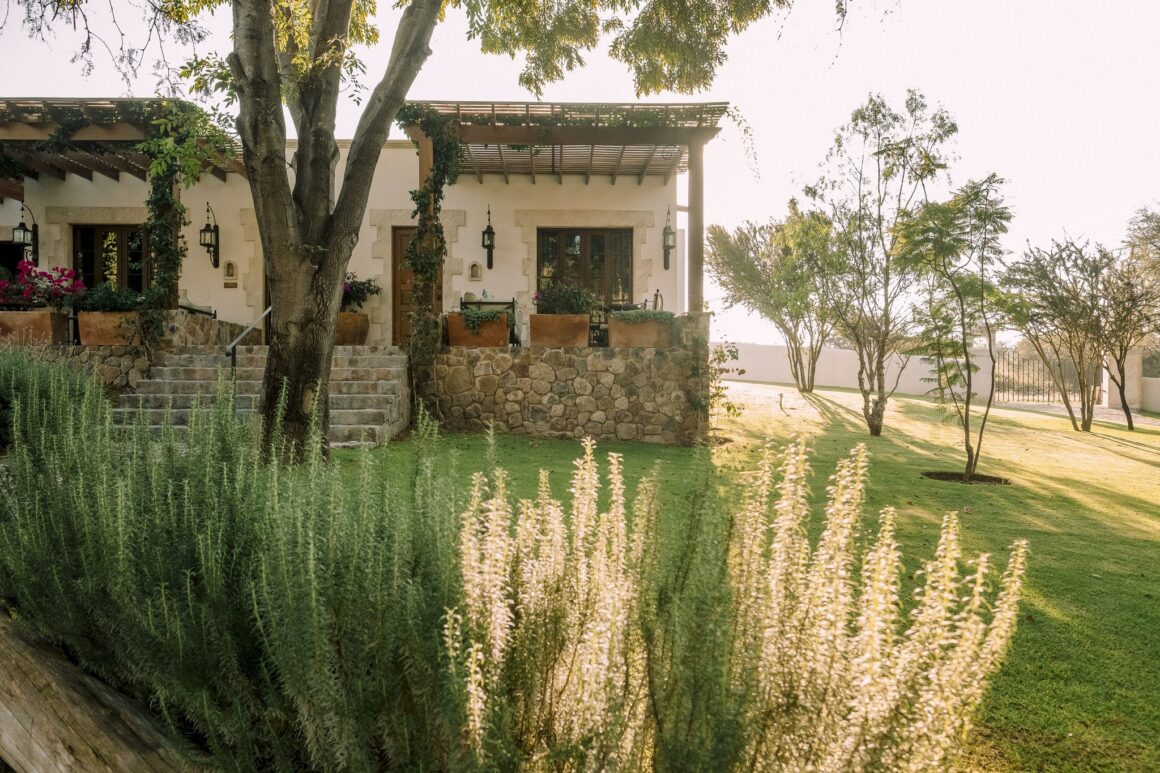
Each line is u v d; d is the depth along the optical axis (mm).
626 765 1267
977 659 1316
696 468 1564
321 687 1438
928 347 8586
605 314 11375
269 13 5316
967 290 8328
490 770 1233
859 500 1448
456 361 9828
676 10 8766
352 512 1871
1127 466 9289
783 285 16188
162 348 9648
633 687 1337
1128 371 19141
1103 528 5500
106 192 12086
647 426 9766
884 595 1329
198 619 1787
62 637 2197
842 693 1278
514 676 1431
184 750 1665
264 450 3076
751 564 1431
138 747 1781
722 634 1242
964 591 3744
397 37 5992
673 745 1194
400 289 12422
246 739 1620
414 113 9359
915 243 8484
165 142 6203
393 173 12305
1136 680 2834
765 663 1296
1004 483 7590
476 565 1471
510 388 9820
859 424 12445
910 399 17484
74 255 12195
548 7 9133
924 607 1373
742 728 1198
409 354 9719
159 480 2281
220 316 12094
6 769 2123
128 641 1888
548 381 9828
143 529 2041
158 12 6273
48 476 2586
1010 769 2240
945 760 1255
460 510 1805
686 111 9633
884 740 1213
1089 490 7293
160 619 1816
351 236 5785
